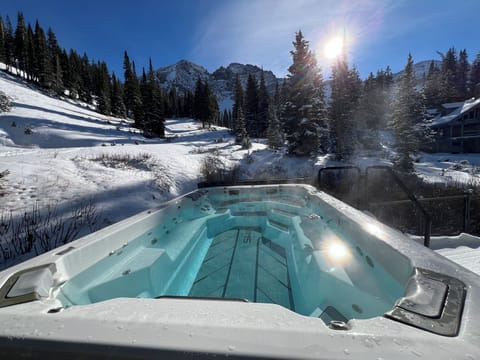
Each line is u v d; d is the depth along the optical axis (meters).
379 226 1.67
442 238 2.53
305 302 1.55
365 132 12.97
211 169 7.51
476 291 0.82
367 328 0.65
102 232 1.83
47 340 0.64
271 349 0.58
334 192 7.53
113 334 0.65
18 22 25.09
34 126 10.01
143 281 1.73
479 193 6.48
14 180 3.97
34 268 1.22
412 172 8.98
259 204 3.84
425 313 0.71
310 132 9.62
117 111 25.67
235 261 2.28
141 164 6.48
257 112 24.31
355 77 14.73
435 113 20.88
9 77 20.62
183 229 2.81
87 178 4.83
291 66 10.01
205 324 0.67
